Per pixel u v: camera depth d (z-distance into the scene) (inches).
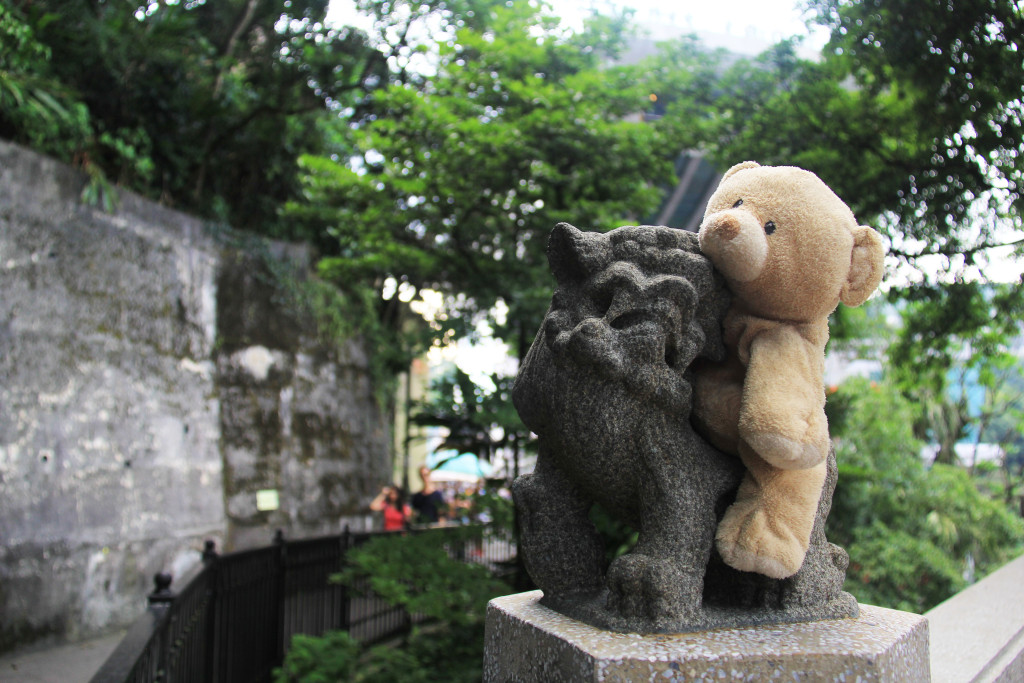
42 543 206.1
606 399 57.1
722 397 58.1
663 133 246.7
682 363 57.5
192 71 328.5
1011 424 400.8
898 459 258.8
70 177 231.0
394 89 231.1
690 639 52.1
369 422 406.0
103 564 227.0
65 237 226.1
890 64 166.9
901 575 219.3
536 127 222.7
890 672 51.1
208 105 320.8
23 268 209.6
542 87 235.0
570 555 63.2
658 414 57.9
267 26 375.2
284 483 328.8
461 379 210.5
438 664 198.8
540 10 271.3
